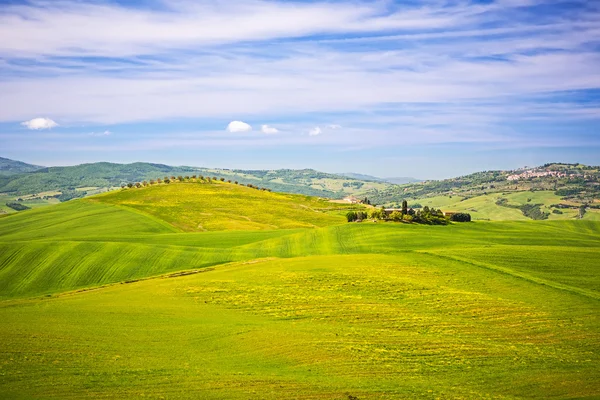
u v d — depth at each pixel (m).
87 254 84.94
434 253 80.81
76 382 31.61
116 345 40.25
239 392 31.20
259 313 52.94
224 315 51.94
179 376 33.59
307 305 55.62
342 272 69.94
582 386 34.69
